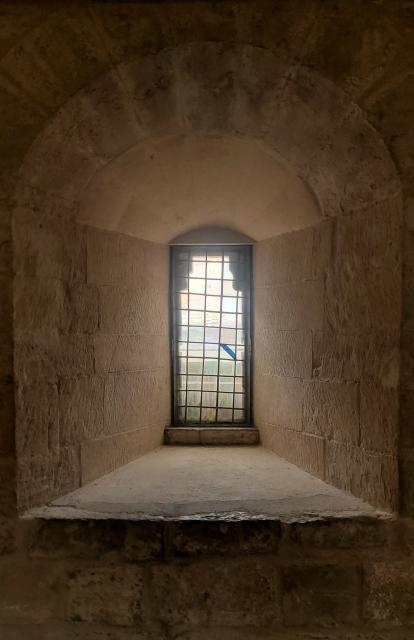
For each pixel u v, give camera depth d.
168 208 2.27
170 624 1.60
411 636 1.60
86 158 1.73
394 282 1.54
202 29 1.47
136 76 1.54
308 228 2.03
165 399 2.51
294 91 1.58
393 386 1.56
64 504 1.72
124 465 2.16
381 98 1.49
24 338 1.61
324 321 1.92
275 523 1.59
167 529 1.59
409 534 1.57
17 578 1.60
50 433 1.73
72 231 1.84
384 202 1.58
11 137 1.53
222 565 1.59
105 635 1.60
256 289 2.49
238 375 2.58
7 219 1.54
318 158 1.74
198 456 2.29
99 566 1.60
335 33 1.48
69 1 1.47
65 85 1.52
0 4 1.48
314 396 1.99
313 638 1.60
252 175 2.07
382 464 1.62
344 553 1.60
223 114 1.73
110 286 2.08
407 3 1.45
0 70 1.50
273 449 2.34
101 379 2.02
